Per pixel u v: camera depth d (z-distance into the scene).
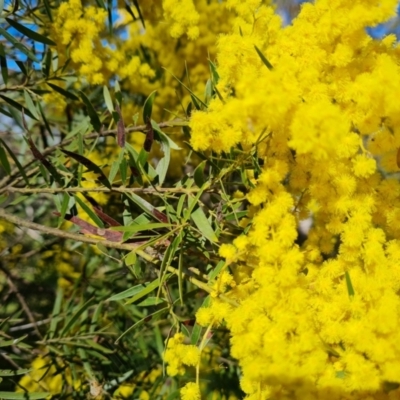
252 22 0.24
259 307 0.19
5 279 0.53
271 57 0.21
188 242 0.24
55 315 0.41
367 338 0.19
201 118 0.21
